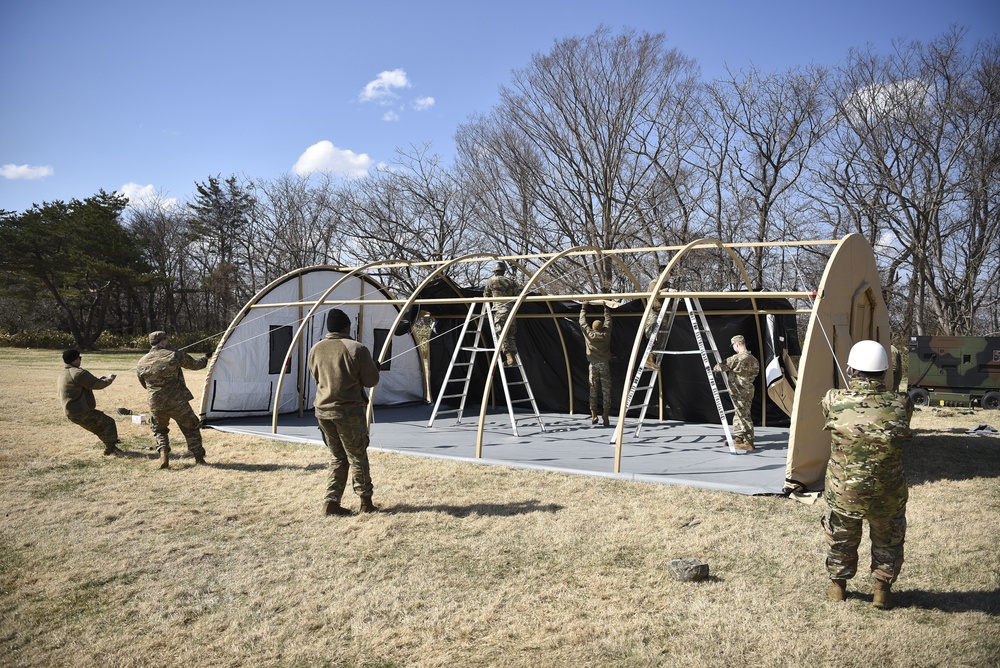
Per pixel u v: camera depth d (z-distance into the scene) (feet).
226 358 40.19
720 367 30.89
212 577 16.02
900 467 13.15
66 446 31.76
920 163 89.66
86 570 16.42
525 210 107.24
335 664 12.07
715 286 94.58
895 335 91.76
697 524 19.43
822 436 23.65
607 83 98.63
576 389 45.91
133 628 13.43
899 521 13.37
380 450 31.14
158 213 177.88
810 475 23.04
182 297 173.58
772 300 35.94
